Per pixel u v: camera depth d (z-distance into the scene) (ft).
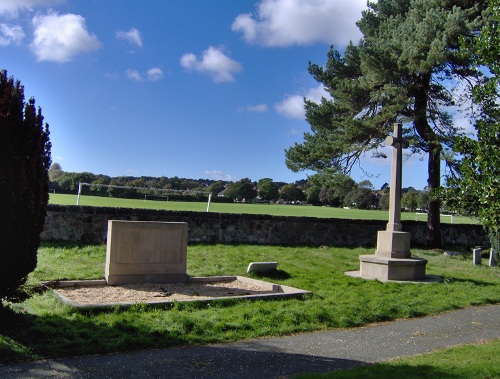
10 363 18.12
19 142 20.53
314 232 65.21
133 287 33.50
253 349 21.99
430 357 21.34
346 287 37.91
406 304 33.55
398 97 60.08
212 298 29.50
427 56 56.29
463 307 34.83
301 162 68.69
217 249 51.70
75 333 21.38
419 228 76.74
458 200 20.57
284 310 28.50
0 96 20.40
